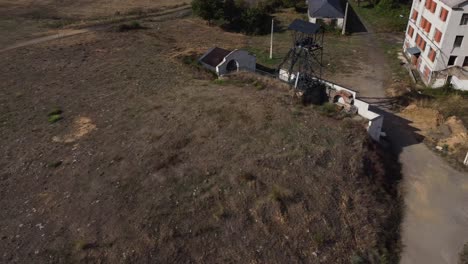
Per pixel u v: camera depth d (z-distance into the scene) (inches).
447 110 1293.1
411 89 1460.4
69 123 1082.1
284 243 724.7
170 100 1202.6
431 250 794.2
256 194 814.5
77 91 1279.5
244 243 717.9
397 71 1652.3
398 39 2050.9
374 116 1129.4
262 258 695.1
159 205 780.0
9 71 1428.4
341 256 724.0
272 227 751.1
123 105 1175.0
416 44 1679.4
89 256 676.7
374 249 756.6
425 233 836.0
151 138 991.6
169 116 1095.6
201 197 802.2
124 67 1489.9
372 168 964.6
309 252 717.9
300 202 805.2
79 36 1859.0
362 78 1571.1
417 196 944.9
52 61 1534.2
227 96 1223.5
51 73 1422.2
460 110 1285.7
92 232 721.6
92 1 2625.5
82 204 786.8
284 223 759.7
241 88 1304.1
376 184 924.0
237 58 1454.2
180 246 701.9
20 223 746.8
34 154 946.7
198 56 1642.5
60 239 709.3
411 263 762.2
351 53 1844.2
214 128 1032.2
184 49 1752.0
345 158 944.3
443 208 909.8
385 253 757.9
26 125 1076.5
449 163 1061.1
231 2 2240.4
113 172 872.9
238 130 1024.9
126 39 1843.0
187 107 1146.7
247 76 1376.7
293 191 827.4
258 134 1008.9
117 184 836.0
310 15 2190.0
